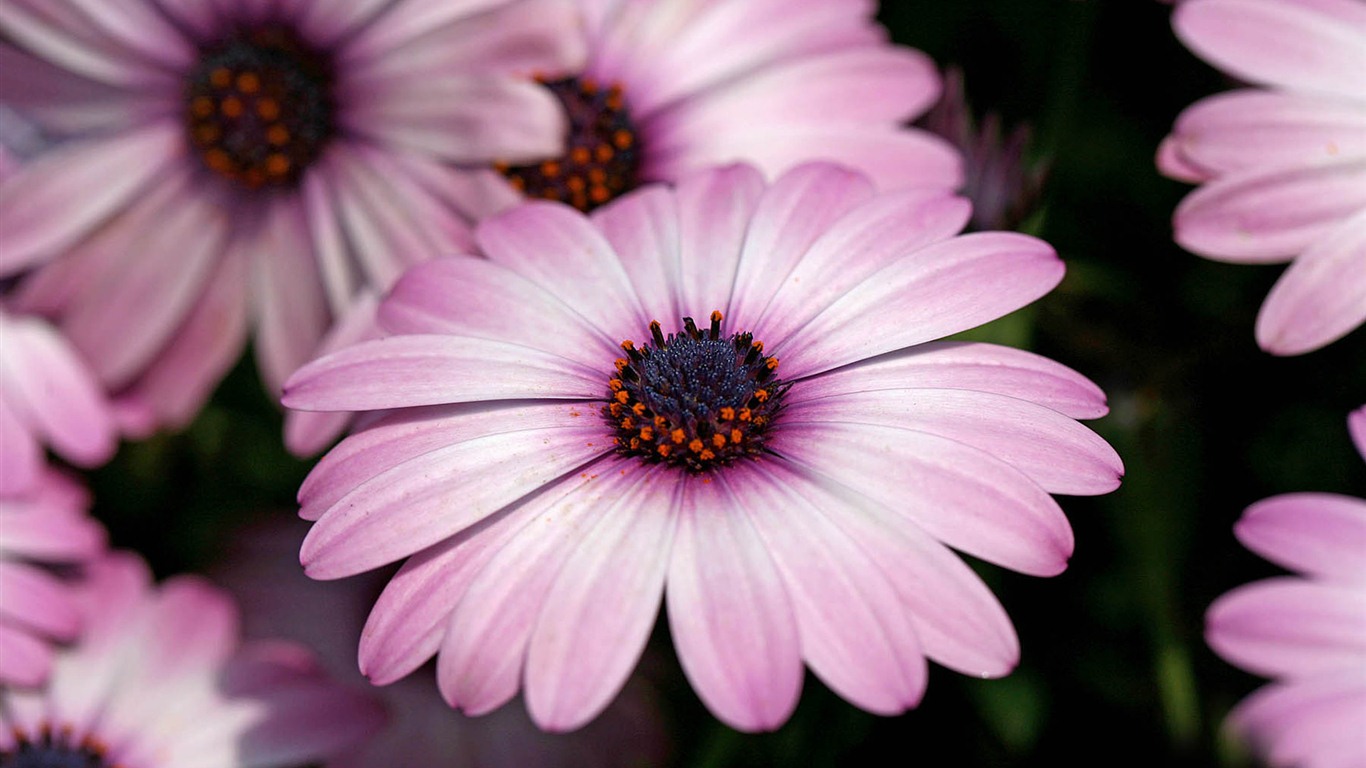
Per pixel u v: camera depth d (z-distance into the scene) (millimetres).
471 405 220
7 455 260
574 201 261
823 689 249
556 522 214
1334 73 244
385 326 227
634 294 229
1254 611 221
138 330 267
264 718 257
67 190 263
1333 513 224
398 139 258
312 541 211
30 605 254
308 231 264
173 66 263
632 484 216
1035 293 218
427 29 255
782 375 222
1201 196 242
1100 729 256
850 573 207
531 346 224
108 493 276
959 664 204
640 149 263
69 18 256
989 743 256
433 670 270
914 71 260
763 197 232
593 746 263
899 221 226
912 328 219
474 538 214
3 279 269
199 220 266
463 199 255
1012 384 217
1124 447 264
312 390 219
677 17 264
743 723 200
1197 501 262
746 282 228
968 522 208
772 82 263
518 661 207
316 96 262
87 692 258
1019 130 249
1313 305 237
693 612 206
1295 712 219
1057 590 259
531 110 250
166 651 260
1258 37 246
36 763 255
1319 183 240
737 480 216
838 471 214
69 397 265
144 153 265
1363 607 221
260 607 272
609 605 208
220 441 278
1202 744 251
